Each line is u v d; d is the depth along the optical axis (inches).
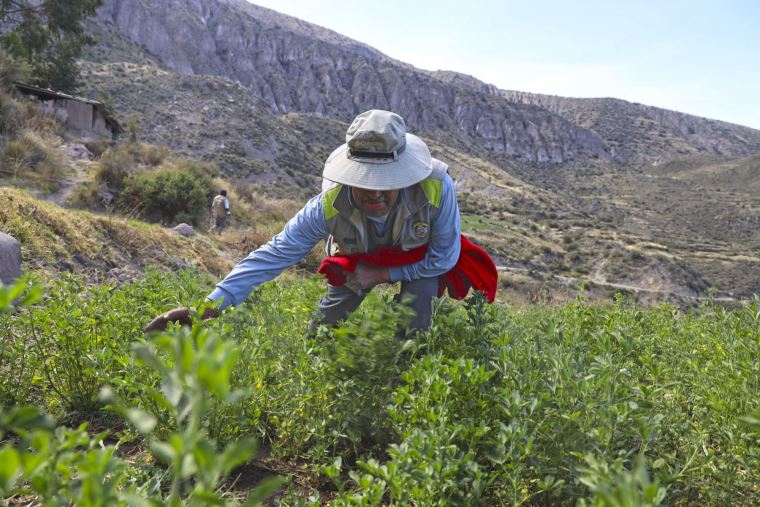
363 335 85.6
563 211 6117.1
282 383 94.4
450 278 129.0
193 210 768.9
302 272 461.1
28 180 710.5
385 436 94.0
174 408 22.6
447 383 75.6
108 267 291.3
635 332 118.9
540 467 71.8
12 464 23.7
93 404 103.9
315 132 5944.9
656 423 71.9
